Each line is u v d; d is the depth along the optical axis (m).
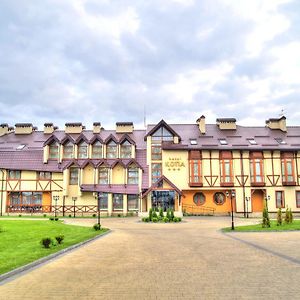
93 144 42.16
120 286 8.41
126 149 41.88
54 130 47.19
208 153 40.25
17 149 43.25
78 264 11.32
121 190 39.59
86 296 7.57
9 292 7.95
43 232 20.20
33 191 41.03
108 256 12.92
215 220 32.75
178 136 41.06
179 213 37.06
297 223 25.69
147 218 31.48
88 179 40.72
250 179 39.78
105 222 30.56
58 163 41.47
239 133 43.09
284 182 39.41
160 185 37.91
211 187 39.66
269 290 7.93
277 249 14.09
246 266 10.68
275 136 42.41
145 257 12.62
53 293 7.84
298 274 9.52
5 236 17.98
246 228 23.05
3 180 41.19
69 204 40.34
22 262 11.08
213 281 8.83
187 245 15.82
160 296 7.53
